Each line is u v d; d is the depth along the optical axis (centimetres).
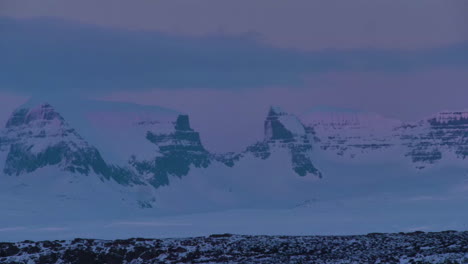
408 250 15800
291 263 15088
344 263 14538
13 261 16475
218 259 16250
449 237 17150
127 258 16775
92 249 17162
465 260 13525
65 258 16662
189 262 16138
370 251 16100
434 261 13812
